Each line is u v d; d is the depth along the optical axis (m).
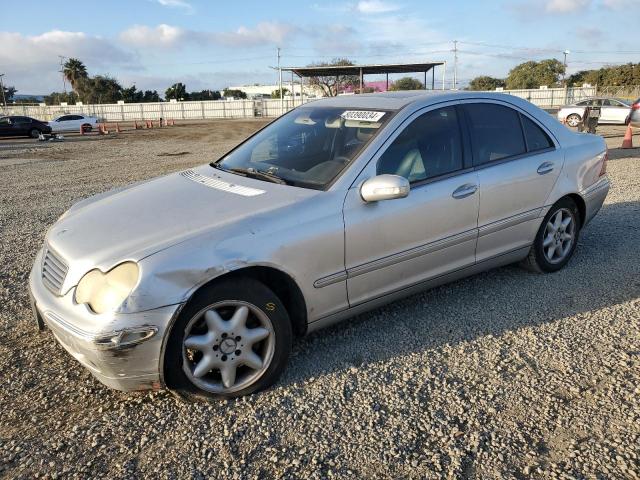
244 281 2.95
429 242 3.72
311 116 4.24
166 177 4.18
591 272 4.80
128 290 2.69
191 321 2.82
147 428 2.79
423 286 3.84
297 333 3.39
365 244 3.39
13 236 6.60
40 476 2.47
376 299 3.58
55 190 10.29
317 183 3.44
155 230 3.04
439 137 3.87
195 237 2.90
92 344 2.65
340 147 3.69
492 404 2.94
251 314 3.07
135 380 2.79
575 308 4.10
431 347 3.56
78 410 2.96
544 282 4.61
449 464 2.50
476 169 3.99
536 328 3.80
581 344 3.56
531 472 2.44
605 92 53.91
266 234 3.03
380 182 3.24
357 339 3.70
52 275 3.10
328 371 3.30
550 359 3.38
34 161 16.52
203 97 90.69
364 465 2.51
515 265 5.01
